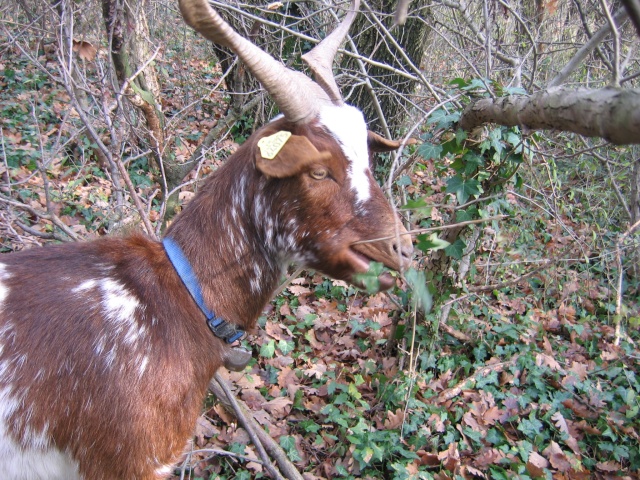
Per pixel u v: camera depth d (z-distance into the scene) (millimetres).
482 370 3803
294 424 3441
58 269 2066
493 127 2967
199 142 6082
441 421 3357
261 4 5562
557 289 4906
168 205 4449
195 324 2137
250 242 2217
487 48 3281
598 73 5582
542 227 5594
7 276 2018
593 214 5555
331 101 2242
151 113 4066
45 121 6094
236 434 3260
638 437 3451
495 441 3354
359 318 4348
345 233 2137
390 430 3301
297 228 2160
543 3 4195
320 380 3746
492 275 4766
